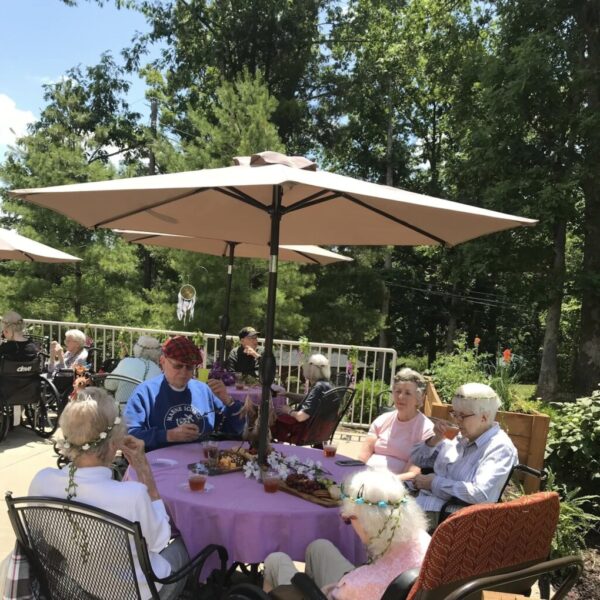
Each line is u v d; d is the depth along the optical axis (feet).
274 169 9.00
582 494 15.08
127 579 6.00
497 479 9.48
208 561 7.63
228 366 21.70
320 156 68.95
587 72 39.14
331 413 16.25
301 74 60.18
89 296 39.42
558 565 6.17
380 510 6.18
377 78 66.74
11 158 41.42
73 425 6.05
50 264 39.99
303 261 22.44
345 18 64.75
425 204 8.09
